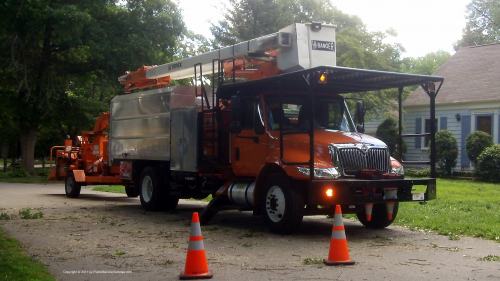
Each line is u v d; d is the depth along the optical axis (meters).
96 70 29.88
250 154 10.37
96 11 27.80
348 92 11.36
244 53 10.99
